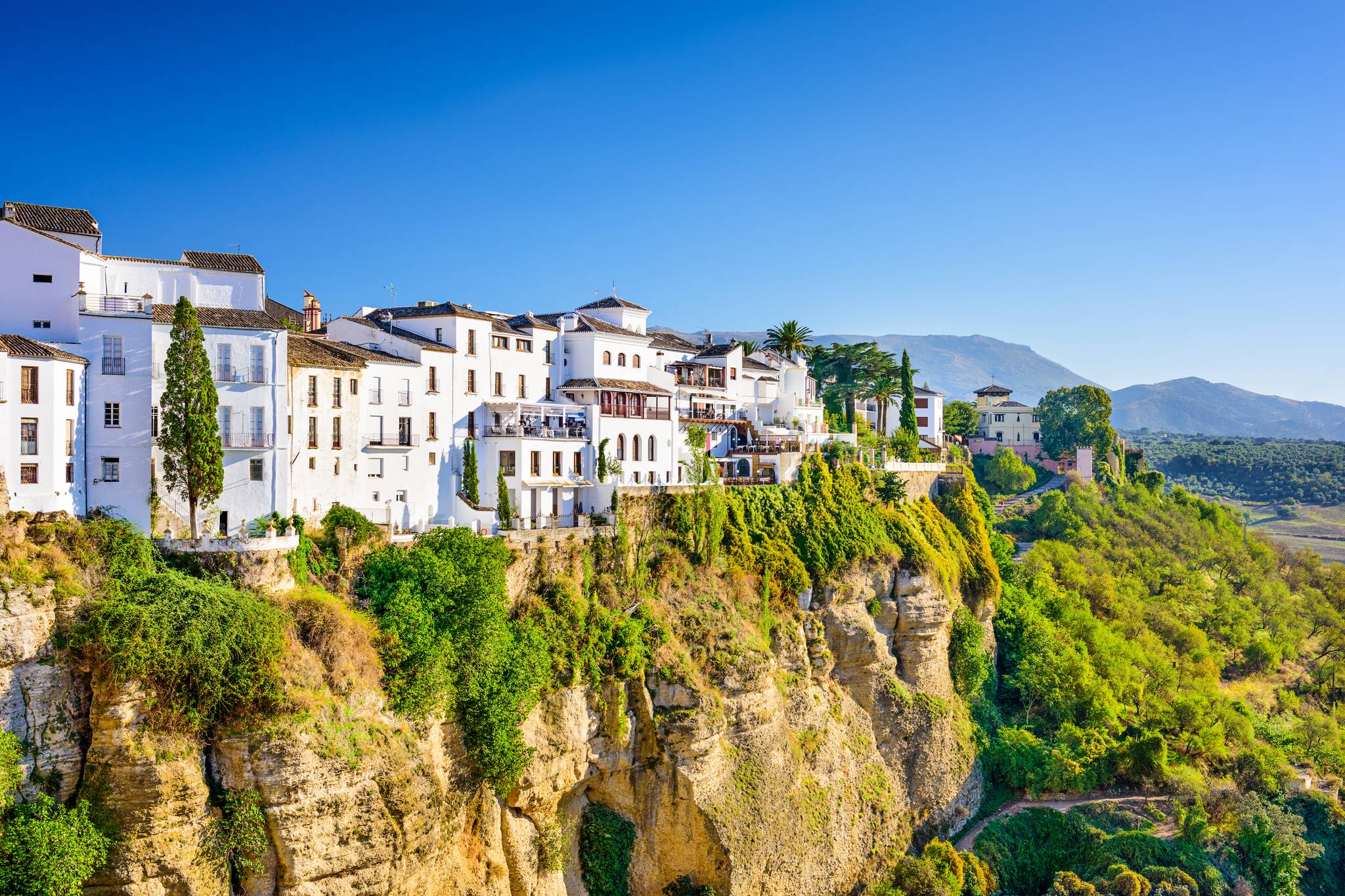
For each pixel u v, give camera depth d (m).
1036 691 103.19
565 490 77.94
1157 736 95.38
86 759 44.78
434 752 54.47
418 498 71.06
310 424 62.97
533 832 62.62
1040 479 175.50
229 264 64.44
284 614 49.38
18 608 43.72
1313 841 92.00
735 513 82.88
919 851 85.50
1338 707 122.50
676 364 98.56
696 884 68.62
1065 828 88.56
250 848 46.47
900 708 88.19
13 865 41.06
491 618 58.62
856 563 88.88
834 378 137.00
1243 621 139.12
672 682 68.50
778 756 73.81
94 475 53.38
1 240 53.28
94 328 53.62
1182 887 78.94
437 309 76.31
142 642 44.91
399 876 50.81
